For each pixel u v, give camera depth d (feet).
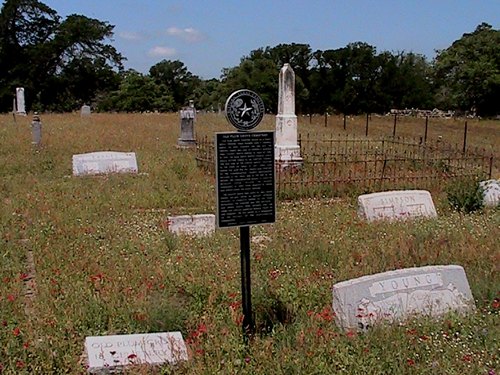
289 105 52.29
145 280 23.45
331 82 254.88
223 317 19.58
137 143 69.87
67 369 16.17
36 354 16.78
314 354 16.60
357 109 253.24
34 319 19.25
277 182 44.29
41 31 256.93
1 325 18.56
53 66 257.55
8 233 30.91
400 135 100.73
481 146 84.23
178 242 29.96
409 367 15.89
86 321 19.43
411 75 255.09
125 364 16.26
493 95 201.26
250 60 233.14
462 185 42.65
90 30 258.37
